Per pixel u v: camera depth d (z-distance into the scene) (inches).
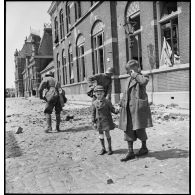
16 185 148.4
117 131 303.7
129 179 151.3
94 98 248.8
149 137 254.4
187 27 401.4
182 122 310.7
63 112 527.8
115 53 627.2
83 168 176.4
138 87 186.5
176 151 199.9
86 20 792.9
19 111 654.5
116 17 622.8
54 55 1288.1
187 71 406.3
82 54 897.5
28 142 263.4
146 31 505.7
